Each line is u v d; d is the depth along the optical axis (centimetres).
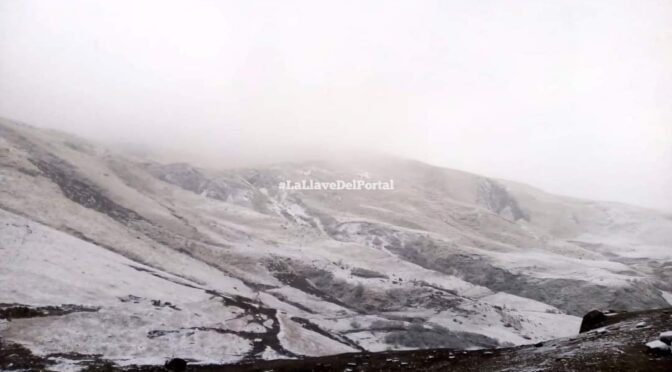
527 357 2147
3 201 8244
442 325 7594
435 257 13725
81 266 5753
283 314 5847
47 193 9531
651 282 12188
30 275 4878
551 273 12100
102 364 3102
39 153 12800
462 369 2217
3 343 3186
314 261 11375
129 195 13250
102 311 4334
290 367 2927
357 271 11194
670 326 2072
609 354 1825
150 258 8475
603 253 18950
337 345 5528
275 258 11231
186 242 10944
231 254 11044
